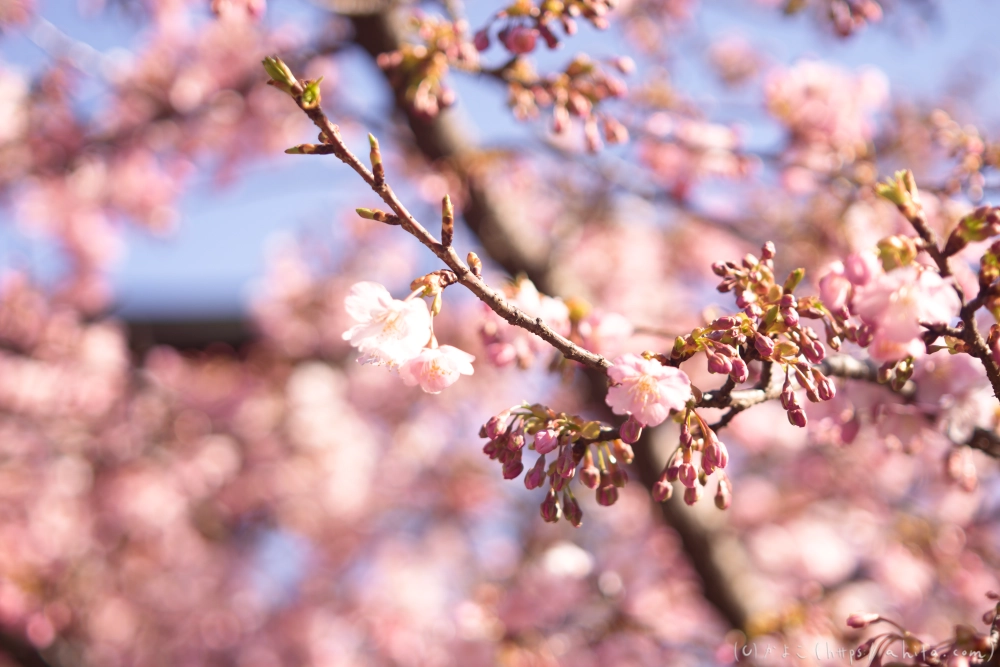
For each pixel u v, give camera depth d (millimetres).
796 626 3430
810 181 4371
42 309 6539
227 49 5707
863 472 5375
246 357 7758
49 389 6520
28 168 5523
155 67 5594
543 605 4047
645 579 4586
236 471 6781
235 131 5668
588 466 1521
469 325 5969
